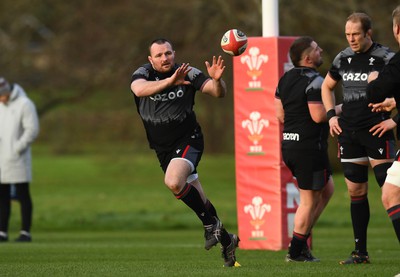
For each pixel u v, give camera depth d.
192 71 26.78
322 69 82.19
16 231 59.59
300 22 81.12
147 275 24.45
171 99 26.89
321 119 29.48
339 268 26.62
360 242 29.16
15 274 25.30
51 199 77.31
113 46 91.62
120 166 99.00
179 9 87.00
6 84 44.44
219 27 85.25
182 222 65.50
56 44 95.00
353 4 78.44
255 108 38.91
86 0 93.38
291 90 30.05
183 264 28.75
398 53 22.98
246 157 39.41
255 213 39.25
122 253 36.16
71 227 64.75
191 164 26.70
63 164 122.62
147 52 89.75
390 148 27.91
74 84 95.56
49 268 27.16
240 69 39.22
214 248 39.56
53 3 95.50
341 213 67.00
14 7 94.69
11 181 44.84
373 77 27.09
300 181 30.28
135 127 96.88
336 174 96.44
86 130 101.12
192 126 27.17
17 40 95.75
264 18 39.03
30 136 44.91
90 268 27.02
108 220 66.38
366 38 27.72
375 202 73.25
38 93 96.50
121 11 90.81
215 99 99.88
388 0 79.19
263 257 33.56
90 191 84.12
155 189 85.44
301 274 24.47
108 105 98.31
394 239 49.31
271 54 38.34
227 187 86.44
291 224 38.69
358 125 28.05
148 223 65.38
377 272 24.98
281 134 38.44
